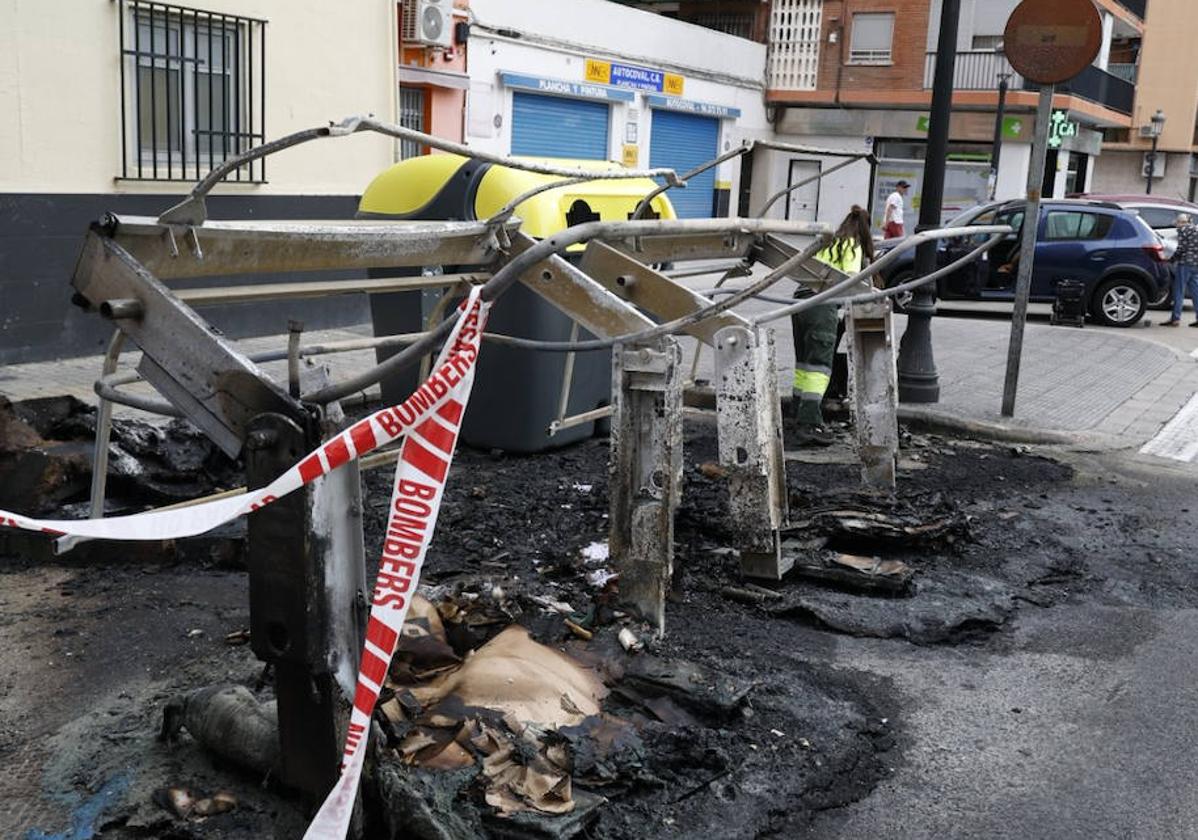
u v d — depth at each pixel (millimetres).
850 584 5316
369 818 3156
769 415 5375
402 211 7316
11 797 3348
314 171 11633
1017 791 3760
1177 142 43344
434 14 17062
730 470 5164
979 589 5488
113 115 9727
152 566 5258
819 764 3801
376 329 7734
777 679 4406
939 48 9305
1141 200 21922
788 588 5297
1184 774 3922
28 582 5074
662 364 4391
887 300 6461
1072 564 6035
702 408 9430
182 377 3070
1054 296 17719
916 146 30484
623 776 3514
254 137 10906
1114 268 17453
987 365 12133
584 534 5863
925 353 9711
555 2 21891
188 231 3449
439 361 2887
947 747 4027
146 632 4535
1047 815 3623
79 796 3354
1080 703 4434
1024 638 5051
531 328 7133
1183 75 42781
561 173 4297
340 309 11883
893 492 6645
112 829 3205
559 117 22844
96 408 6238
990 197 26219
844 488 6855
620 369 4465
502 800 3217
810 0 30219
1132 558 6191
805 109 31125
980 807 3648
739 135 29875
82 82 9453
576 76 22797
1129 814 3654
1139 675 4719
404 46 17141
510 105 21172
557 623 4480
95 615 4699
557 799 3260
